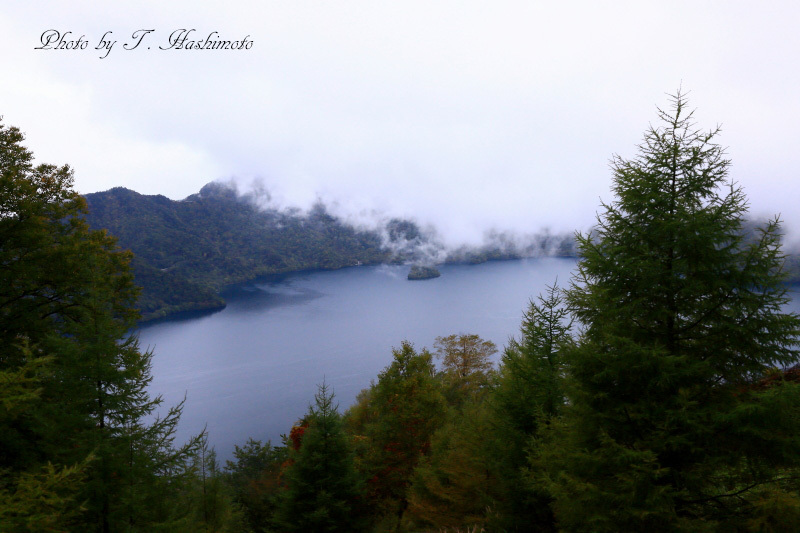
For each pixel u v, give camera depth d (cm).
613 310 782
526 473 1038
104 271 1766
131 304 1912
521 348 1286
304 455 1548
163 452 1052
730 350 733
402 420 1862
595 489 700
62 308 1617
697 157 754
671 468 693
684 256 765
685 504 706
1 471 678
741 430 636
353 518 1509
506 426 1177
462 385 4056
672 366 693
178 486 1035
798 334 652
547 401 1138
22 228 1502
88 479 895
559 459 809
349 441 1628
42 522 581
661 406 709
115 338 1047
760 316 696
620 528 683
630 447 732
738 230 737
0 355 1344
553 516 1051
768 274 691
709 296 752
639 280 791
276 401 11288
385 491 1781
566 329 1205
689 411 685
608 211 837
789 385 612
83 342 1033
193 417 10244
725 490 730
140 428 1007
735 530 632
